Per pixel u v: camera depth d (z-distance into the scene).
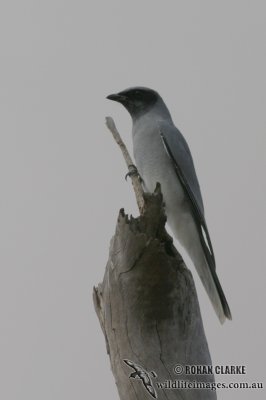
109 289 8.20
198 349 8.11
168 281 7.93
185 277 8.05
